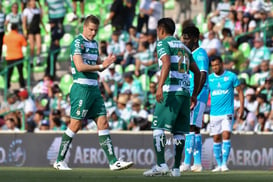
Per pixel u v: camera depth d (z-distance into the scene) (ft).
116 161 109.09
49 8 219.82
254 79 192.34
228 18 208.95
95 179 89.10
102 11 232.53
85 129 181.06
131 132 158.30
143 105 186.60
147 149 156.76
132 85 189.88
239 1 209.05
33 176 95.71
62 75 213.46
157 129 97.96
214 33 198.18
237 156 153.28
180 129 99.09
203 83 119.75
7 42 213.46
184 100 98.12
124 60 202.18
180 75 97.60
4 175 98.73
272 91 180.75
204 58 120.67
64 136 112.16
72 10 226.99
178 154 98.94
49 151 161.48
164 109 97.14
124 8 213.66
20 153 163.22
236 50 198.18
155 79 192.85
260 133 152.25
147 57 199.11
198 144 124.98
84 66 106.73
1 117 199.41
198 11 223.10
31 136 162.91
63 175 99.30
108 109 183.93
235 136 153.38
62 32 220.23
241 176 102.12
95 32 109.09
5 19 225.76
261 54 195.93
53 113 182.91
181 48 98.22
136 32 210.18
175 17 224.33
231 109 133.80
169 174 100.17
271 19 202.90
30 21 221.05
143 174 98.94
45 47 226.79
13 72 217.56
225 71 134.21
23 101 195.00
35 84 214.90
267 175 106.63
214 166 152.46
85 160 159.43
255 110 175.63
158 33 98.94
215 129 134.82
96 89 110.11
